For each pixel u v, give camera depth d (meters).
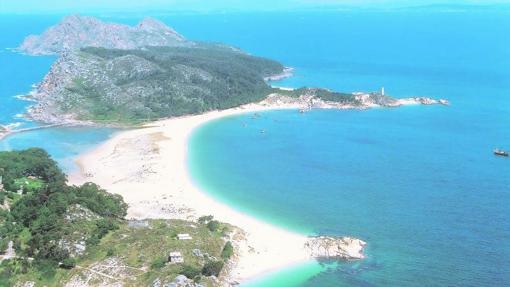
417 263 188.62
